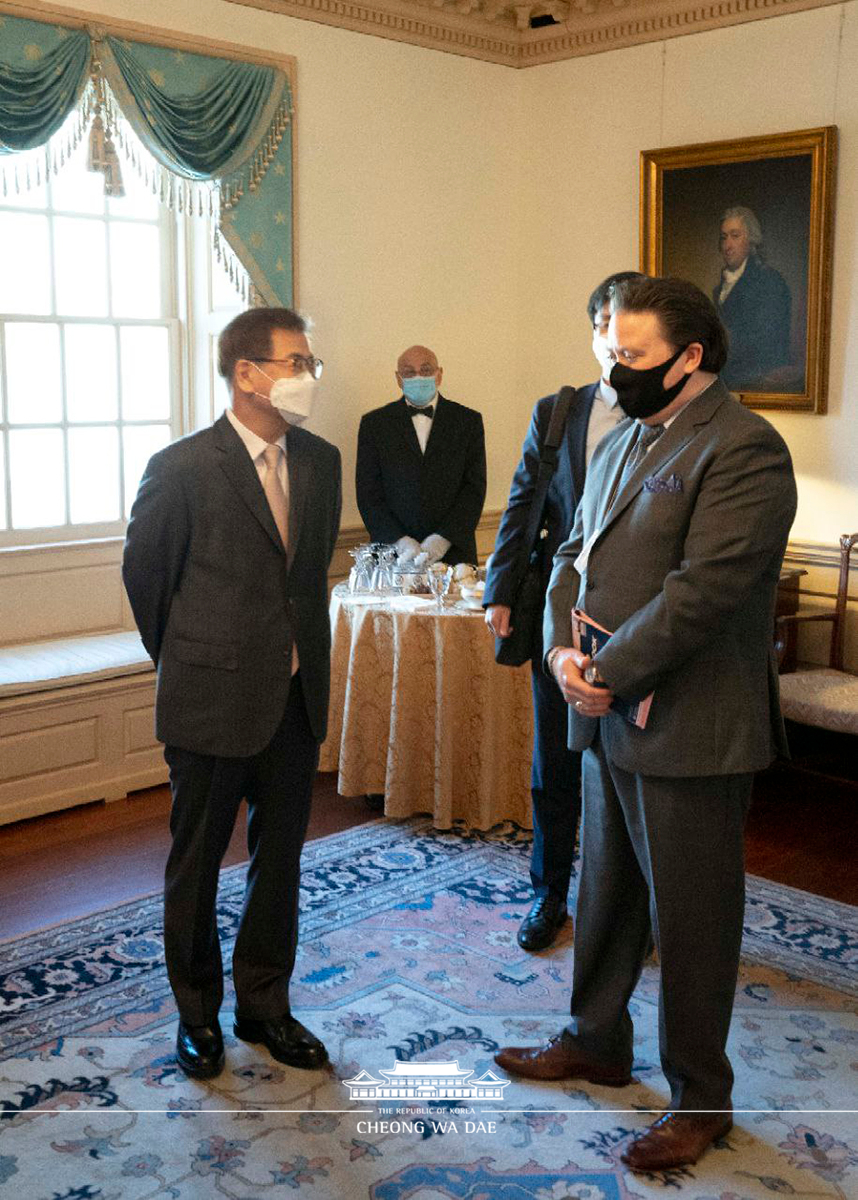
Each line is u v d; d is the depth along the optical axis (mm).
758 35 5145
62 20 4262
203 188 4820
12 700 4234
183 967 2676
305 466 2627
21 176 4305
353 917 3469
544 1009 2959
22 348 4879
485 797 4098
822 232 4965
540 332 6125
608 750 2377
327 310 5344
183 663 2537
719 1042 2379
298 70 5086
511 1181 2316
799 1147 2436
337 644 4340
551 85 5898
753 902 3668
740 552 2145
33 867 3887
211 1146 2422
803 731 5094
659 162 5441
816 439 5168
